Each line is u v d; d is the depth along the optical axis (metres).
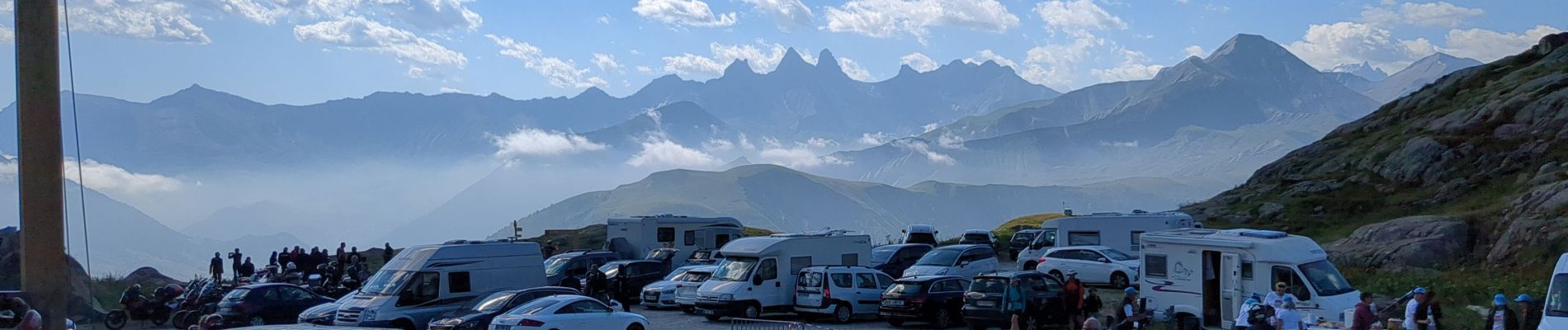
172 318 32.00
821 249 32.88
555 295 23.47
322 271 42.50
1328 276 24.72
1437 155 55.69
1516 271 36.09
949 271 37.41
